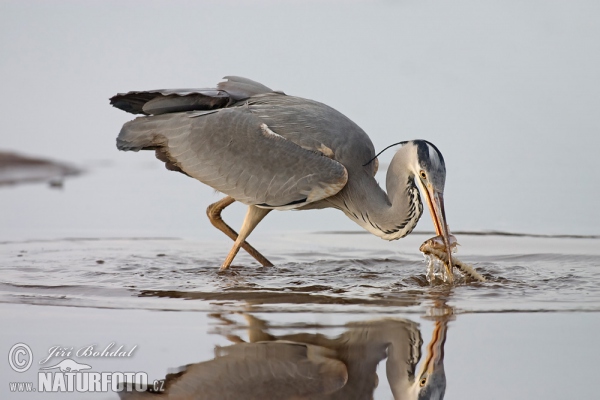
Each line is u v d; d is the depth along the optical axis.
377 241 16.28
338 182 13.10
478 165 20.44
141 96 13.81
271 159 13.23
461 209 17.78
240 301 11.54
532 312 10.83
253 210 13.70
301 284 12.67
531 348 9.46
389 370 8.95
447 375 8.78
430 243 12.41
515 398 8.20
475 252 14.89
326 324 10.41
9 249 15.27
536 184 19.22
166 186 20.48
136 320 10.60
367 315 10.79
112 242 15.91
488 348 9.49
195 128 13.48
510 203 18.11
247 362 9.19
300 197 13.17
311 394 8.42
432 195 12.62
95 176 21.53
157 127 13.66
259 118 13.60
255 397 8.38
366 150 13.77
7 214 17.97
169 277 13.17
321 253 15.34
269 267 14.09
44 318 10.70
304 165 13.16
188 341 9.80
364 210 13.54
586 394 8.27
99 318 10.68
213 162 13.41
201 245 15.88
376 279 13.04
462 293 11.93
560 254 14.62
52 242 15.89
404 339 9.82
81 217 17.81
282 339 9.88
